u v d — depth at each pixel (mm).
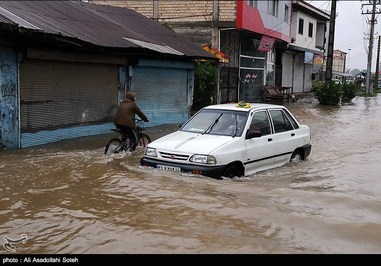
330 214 5523
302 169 8375
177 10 23281
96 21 13992
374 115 21094
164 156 7270
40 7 12484
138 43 13242
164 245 4426
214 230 4855
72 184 6688
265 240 4605
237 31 24328
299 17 36062
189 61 16578
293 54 37844
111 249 4328
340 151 10836
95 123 12391
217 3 22578
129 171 7367
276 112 8742
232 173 7266
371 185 7180
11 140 9719
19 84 9852
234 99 25797
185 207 5594
